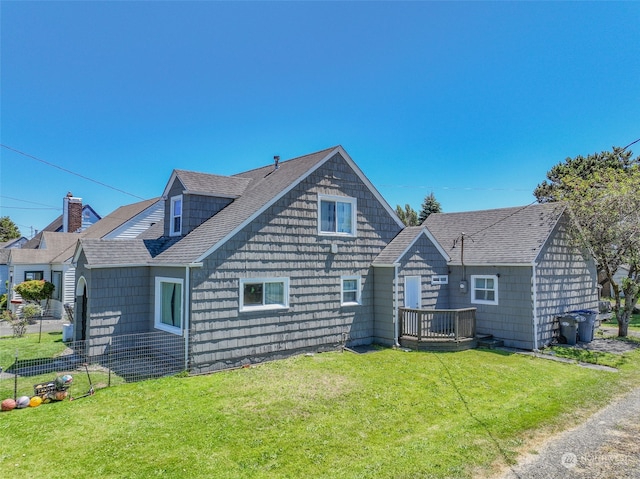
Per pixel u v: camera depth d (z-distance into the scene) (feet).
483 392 27.71
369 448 18.79
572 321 44.86
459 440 19.79
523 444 19.51
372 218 46.19
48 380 30.07
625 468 17.12
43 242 85.56
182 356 32.55
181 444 19.02
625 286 48.83
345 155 44.16
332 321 41.60
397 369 33.42
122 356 37.24
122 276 38.14
